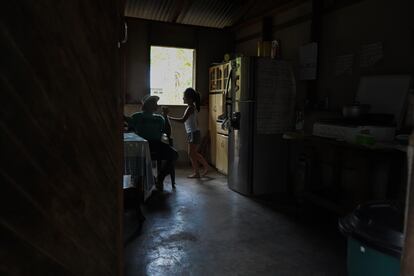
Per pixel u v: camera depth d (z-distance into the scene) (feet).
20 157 1.65
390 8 9.95
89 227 2.75
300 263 7.70
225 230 9.62
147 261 7.70
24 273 1.70
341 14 11.84
